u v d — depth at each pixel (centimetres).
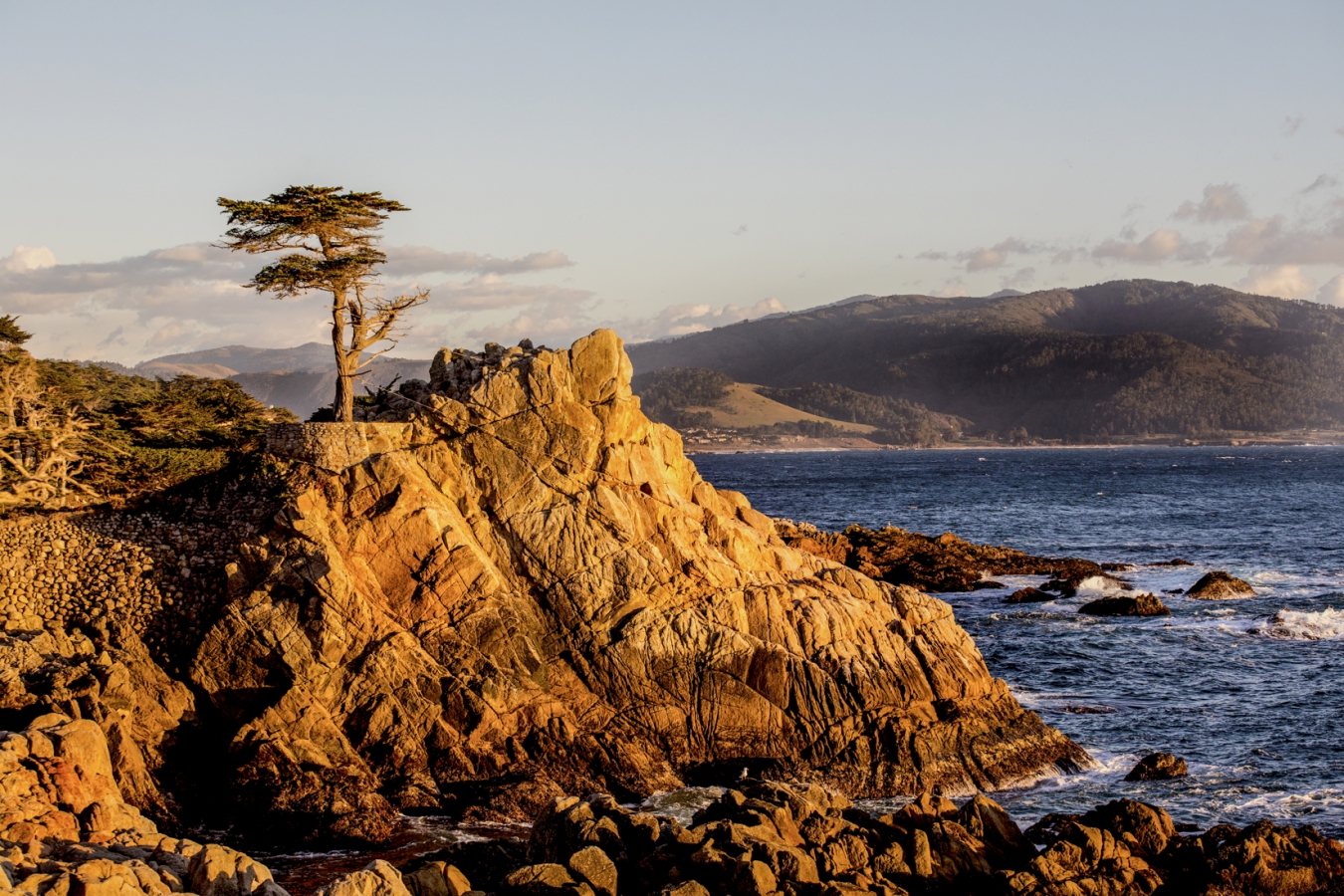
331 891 2011
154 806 3022
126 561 3669
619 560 3612
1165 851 2673
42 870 2123
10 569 3597
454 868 2389
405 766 3256
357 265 4138
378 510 3603
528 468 3738
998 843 2672
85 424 4353
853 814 2781
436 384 4169
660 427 4062
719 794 3325
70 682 3081
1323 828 3083
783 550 4034
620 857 2422
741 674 3516
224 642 3375
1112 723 4134
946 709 3616
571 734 3388
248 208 4006
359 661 3375
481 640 3484
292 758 3155
